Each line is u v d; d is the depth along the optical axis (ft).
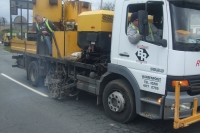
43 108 21.52
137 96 16.15
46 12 27.94
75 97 25.34
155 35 15.20
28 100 23.97
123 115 17.54
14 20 36.40
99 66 19.48
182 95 14.49
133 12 16.62
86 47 21.20
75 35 23.16
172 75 14.29
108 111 18.63
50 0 27.35
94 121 18.47
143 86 15.84
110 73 18.24
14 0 35.76
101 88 19.29
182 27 14.53
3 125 17.53
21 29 36.17
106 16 19.44
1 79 34.35
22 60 33.24
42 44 27.12
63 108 21.63
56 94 23.62
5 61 55.77
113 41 17.80
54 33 24.58
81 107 22.00
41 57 26.89
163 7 14.52
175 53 14.16
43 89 28.60
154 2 14.90
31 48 29.60
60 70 24.39
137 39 15.76
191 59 14.53
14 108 21.39
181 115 14.42
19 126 17.37
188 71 14.49
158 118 14.94
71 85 22.62
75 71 22.22
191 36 14.90
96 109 21.48
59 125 17.62
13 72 40.42
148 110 15.98
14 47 34.96
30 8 35.60
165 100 14.42
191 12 14.96
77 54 21.79
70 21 27.45
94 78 19.83
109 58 19.88
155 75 15.05
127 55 16.79
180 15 14.51
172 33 14.26
